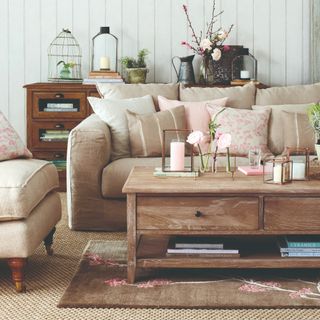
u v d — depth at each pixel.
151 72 5.58
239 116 4.06
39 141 5.20
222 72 5.34
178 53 5.56
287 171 2.83
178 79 5.36
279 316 2.39
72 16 5.55
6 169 2.79
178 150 3.01
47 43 5.58
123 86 4.37
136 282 2.78
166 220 2.71
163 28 5.55
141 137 3.94
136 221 2.71
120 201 3.74
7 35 5.57
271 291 2.65
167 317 2.39
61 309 2.49
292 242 2.73
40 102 5.22
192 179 2.90
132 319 2.37
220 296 2.59
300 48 5.55
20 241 2.64
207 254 2.74
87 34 5.57
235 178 2.93
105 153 3.75
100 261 3.13
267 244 2.95
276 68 5.57
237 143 3.97
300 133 4.08
